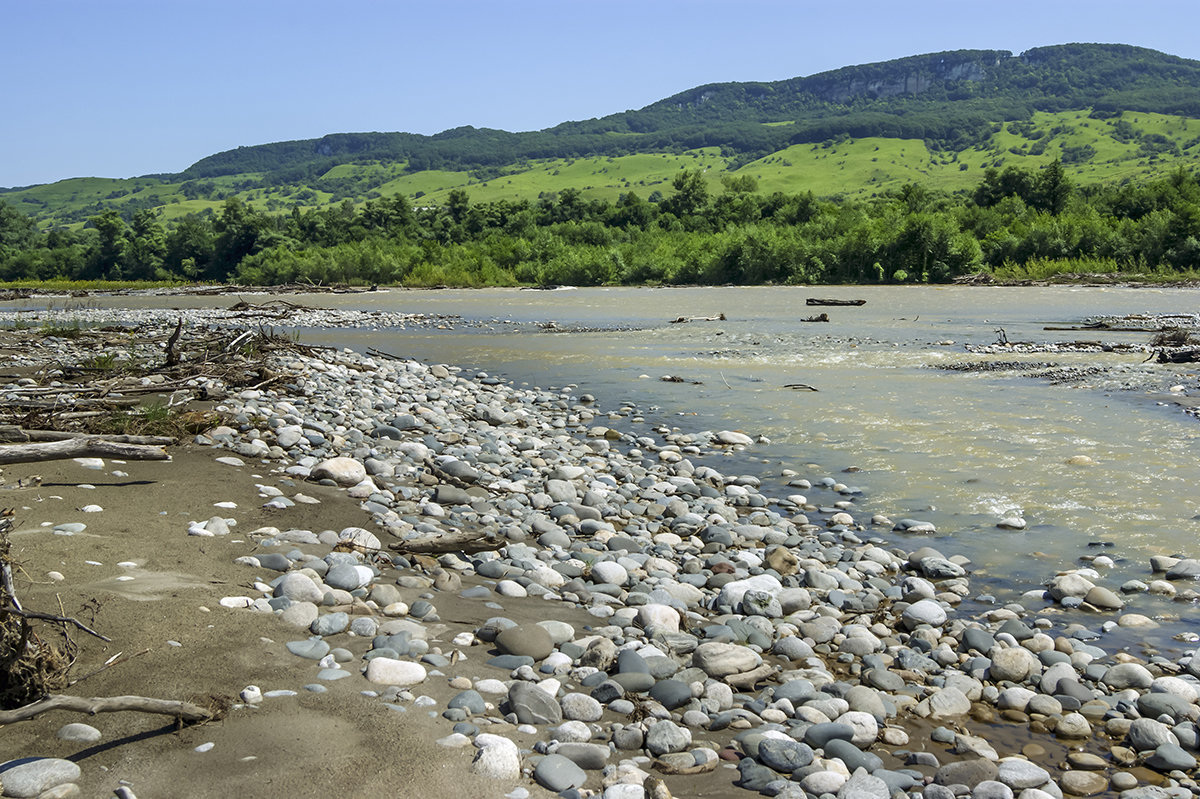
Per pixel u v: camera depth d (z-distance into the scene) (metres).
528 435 11.32
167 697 3.63
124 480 7.00
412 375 15.92
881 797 3.34
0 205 130.00
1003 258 55.34
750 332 25.58
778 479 9.08
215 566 5.26
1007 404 12.62
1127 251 51.47
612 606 5.47
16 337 19.36
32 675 3.43
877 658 4.77
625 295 48.25
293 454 8.88
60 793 2.95
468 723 3.68
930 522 7.42
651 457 10.19
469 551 6.39
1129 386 13.87
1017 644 4.96
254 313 33.81
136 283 75.94
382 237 95.31
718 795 3.40
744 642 5.02
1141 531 6.93
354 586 5.26
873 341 22.25
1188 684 4.29
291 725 3.51
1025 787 3.50
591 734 3.78
